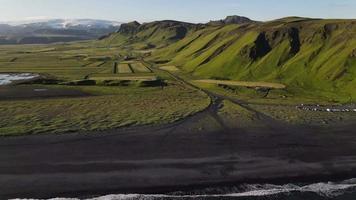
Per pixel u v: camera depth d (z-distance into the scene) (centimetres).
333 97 11562
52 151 6475
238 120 8900
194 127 8212
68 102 10681
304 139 7531
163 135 7569
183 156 6425
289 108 10319
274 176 5731
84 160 6119
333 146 7144
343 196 5138
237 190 5262
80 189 5141
